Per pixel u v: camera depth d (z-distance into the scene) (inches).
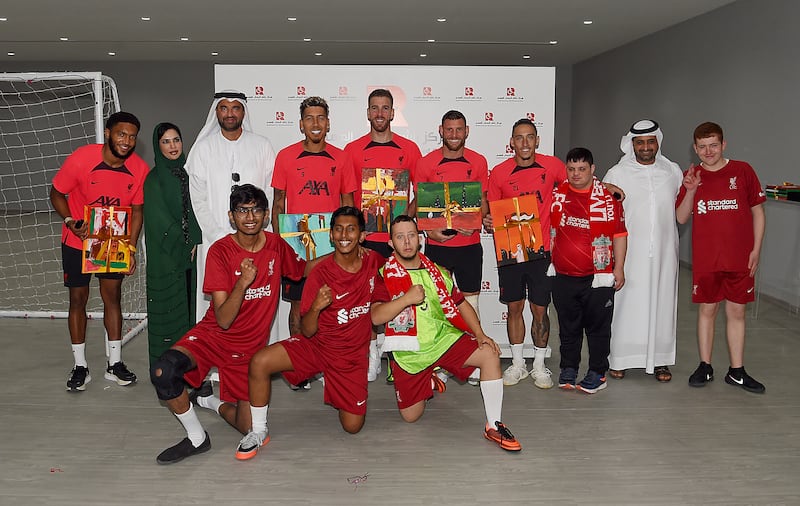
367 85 191.3
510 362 201.9
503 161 187.8
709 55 365.7
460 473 127.9
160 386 126.3
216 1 339.0
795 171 288.7
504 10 360.2
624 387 177.5
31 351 207.9
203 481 124.6
